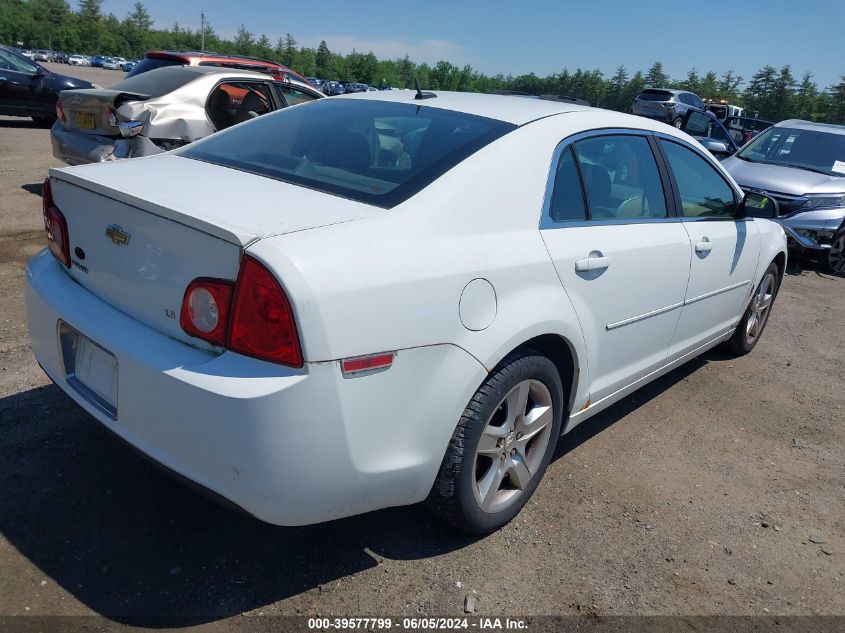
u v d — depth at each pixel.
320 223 2.17
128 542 2.51
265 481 2.00
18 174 8.72
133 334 2.22
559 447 3.54
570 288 2.78
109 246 2.37
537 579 2.54
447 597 2.41
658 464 3.47
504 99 3.34
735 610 2.50
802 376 4.91
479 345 2.37
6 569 2.32
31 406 3.31
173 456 2.09
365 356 2.06
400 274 2.15
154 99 6.45
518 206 2.63
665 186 3.56
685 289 3.65
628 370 3.41
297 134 3.01
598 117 3.23
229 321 2.00
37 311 2.61
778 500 3.27
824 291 7.57
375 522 2.77
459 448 2.43
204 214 2.11
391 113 3.06
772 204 4.21
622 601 2.48
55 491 2.73
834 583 2.71
